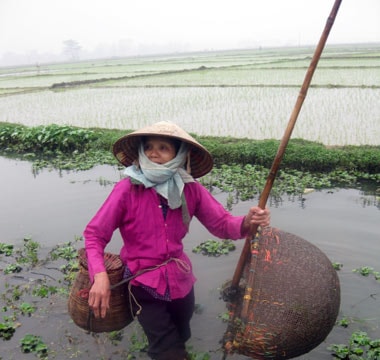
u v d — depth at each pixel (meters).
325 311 2.76
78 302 2.81
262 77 22.27
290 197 6.29
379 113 11.70
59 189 7.06
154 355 2.71
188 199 2.82
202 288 3.97
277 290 2.76
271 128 10.56
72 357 3.15
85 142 9.88
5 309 3.72
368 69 24.33
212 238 5.02
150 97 16.80
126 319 2.87
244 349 2.72
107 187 7.05
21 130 10.68
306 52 65.56
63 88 22.28
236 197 6.33
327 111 12.24
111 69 40.94
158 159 2.71
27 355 3.19
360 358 3.05
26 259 4.59
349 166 7.20
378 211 5.71
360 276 4.16
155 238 2.70
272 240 3.02
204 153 2.83
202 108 13.67
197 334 3.35
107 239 2.68
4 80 32.81
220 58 57.88
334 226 5.25
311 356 3.11
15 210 6.16
